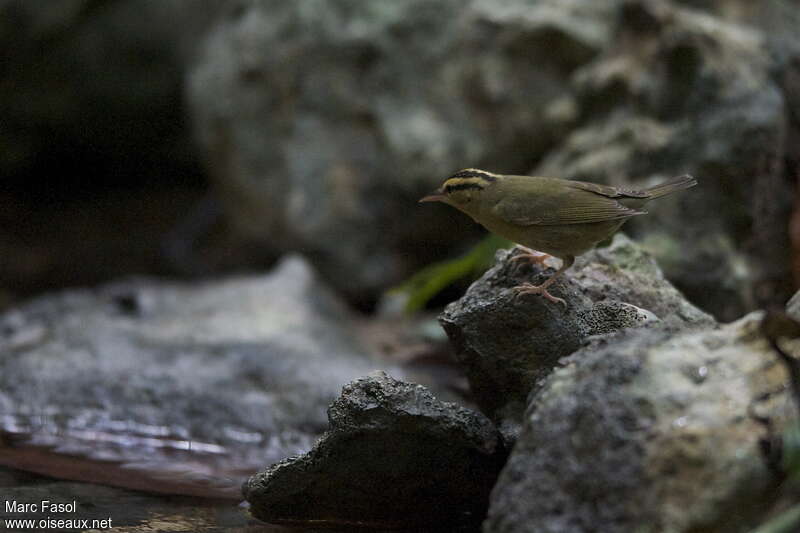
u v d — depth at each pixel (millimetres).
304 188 15852
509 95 14711
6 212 21547
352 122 15680
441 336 13172
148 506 7668
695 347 5691
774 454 5102
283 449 9797
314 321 13273
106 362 11477
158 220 21516
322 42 15758
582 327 7125
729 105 12023
